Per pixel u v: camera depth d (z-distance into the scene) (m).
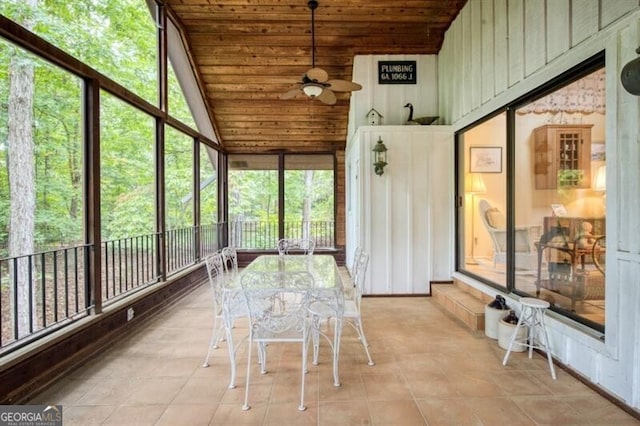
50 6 3.70
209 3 4.41
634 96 2.08
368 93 5.29
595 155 2.58
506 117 3.56
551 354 2.76
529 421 2.02
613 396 2.20
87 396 2.30
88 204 2.99
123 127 5.08
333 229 7.43
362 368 2.68
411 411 2.12
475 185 4.42
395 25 4.83
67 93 4.05
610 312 2.22
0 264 2.22
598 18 2.32
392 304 4.45
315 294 2.55
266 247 7.50
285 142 7.06
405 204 4.84
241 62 5.35
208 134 6.62
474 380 2.49
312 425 1.99
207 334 3.43
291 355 2.93
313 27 4.37
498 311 3.24
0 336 2.18
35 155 3.97
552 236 3.06
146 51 4.57
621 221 2.17
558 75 2.72
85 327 2.79
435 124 5.18
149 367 2.72
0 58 3.60
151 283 4.10
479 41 4.02
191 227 5.52
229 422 2.02
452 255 4.84
